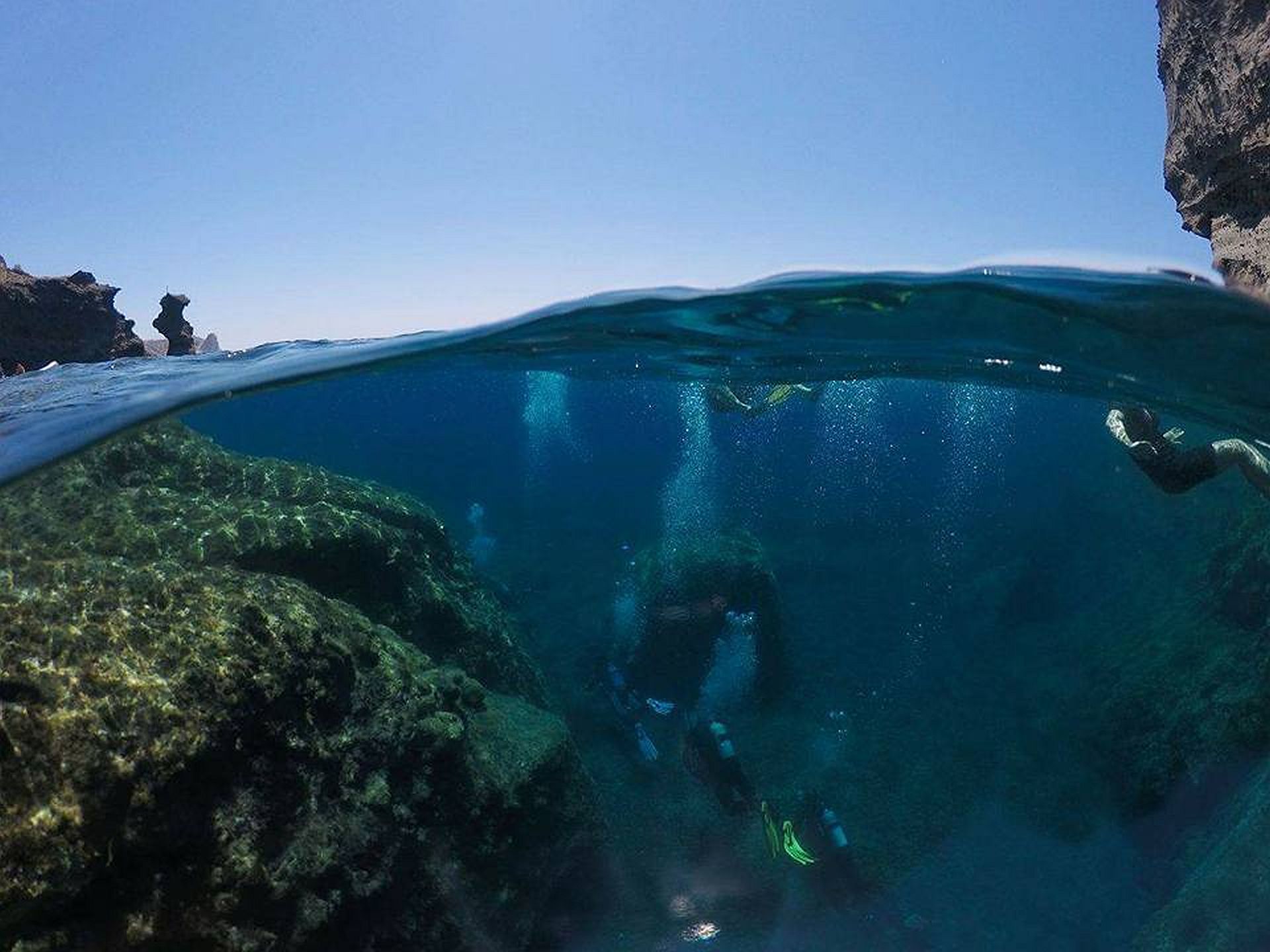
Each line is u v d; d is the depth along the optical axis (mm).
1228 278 4023
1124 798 8562
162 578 5324
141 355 10180
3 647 4480
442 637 8359
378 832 5316
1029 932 6949
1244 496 11320
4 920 3873
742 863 8078
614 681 10781
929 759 10039
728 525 16016
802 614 15867
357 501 8766
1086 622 13422
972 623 14859
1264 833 5828
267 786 4898
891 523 25469
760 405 10391
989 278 4684
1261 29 3830
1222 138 4219
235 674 4910
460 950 5703
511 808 6242
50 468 5977
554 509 31906
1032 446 25297
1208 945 5523
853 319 6098
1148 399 6637
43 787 4141
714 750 8055
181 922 4367
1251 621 8930
